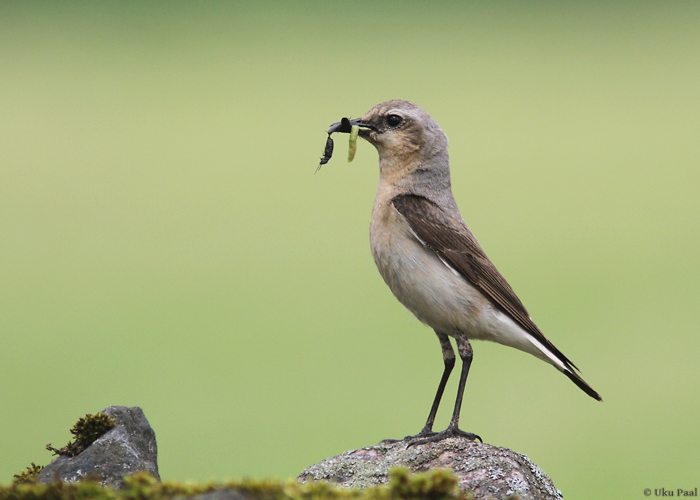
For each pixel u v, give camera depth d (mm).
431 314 6824
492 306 6730
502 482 5168
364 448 6117
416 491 3410
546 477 5648
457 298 6672
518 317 6754
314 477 5660
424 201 7070
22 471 5074
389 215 6918
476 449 5730
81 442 5008
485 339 6934
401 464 5641
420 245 6793
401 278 6859
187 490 3379
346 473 5656
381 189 7367
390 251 6871
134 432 5109
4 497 3408
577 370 6941
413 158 7297
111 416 5129
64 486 3459
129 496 3367
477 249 6934
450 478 3416
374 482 5465
